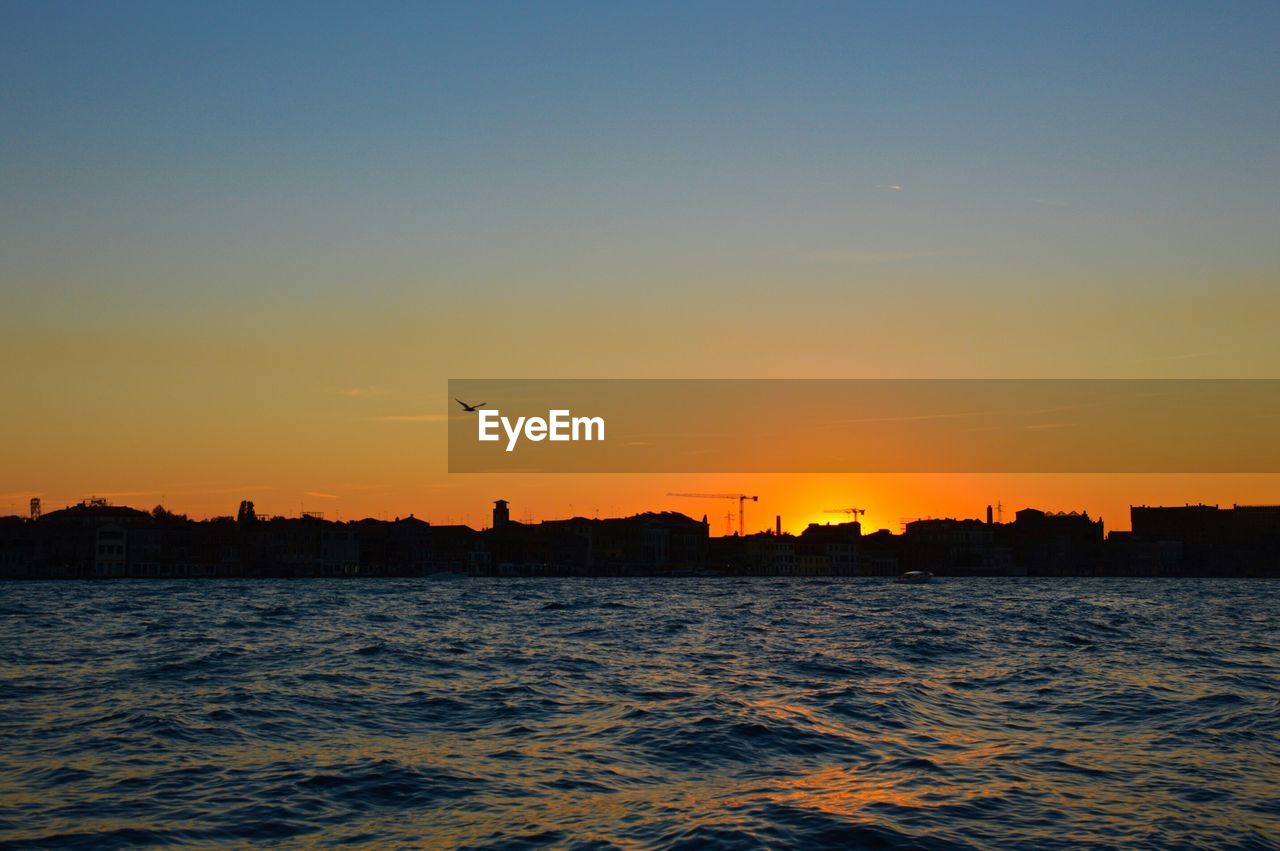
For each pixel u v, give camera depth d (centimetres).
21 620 13362
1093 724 5119
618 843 3181
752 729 4806
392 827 3369
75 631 11394
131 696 5919
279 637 10625
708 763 4219
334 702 5762
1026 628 12494
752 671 7400
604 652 9081
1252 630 12925
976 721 5206
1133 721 5200
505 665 7856
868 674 7162
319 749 4497
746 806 3553
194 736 4722
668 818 3428
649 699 5903
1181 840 3212
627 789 3816
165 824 3381
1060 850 3120
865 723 5075
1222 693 6200
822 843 3150
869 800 3631
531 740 4703
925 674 7169
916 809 3512
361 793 3750
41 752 4384
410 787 3831
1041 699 5959
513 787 3838
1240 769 4125
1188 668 7700
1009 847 3142
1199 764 4206
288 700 5794
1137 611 18075
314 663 7812
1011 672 7288
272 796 3703
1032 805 3572
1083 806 3562
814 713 5334
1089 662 8081
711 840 3177
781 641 10369
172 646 9319
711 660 8262
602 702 5806
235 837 3262
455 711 5506
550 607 18662
